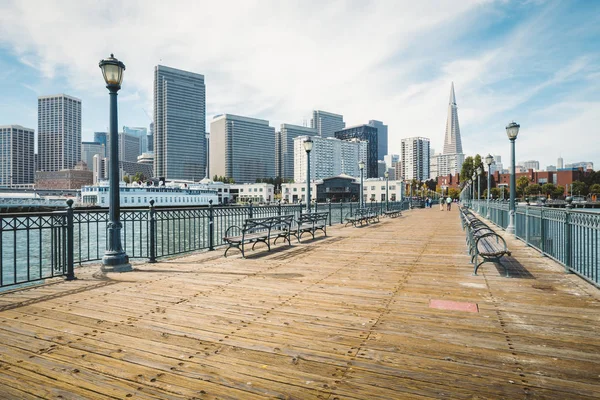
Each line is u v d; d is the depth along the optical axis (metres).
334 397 2.75
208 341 3.87
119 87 7.70
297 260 8.97
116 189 7.67
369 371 3.17
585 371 3.13
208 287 6.23
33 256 28.16
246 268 7.91
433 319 4.53
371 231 17.00
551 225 8.93
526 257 9.27
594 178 149.12
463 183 101.56
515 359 3.38
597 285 6.04
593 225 6.09
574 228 7.22
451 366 3.25
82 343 3.84
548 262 8.55
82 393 2.86
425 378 3.04
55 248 6.95
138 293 5.84
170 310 4.95
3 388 2.94
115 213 7.64
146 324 4.41
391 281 6.66
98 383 3.01
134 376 3.12
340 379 3.03
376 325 4.33
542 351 3.55
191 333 4.11
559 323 4.36
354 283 6.50
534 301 5.32
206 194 111.56
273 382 3.00
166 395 2.81
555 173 151.12
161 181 119.44
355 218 19.97
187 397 2.77
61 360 3.44
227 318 4.61
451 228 18.66
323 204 23.23
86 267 7.91
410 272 7.50
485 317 4.59
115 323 4.45
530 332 4.06
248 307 5.07
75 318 4.64
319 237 14.39
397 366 3.26
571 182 144.38
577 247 7.06
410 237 14.32
